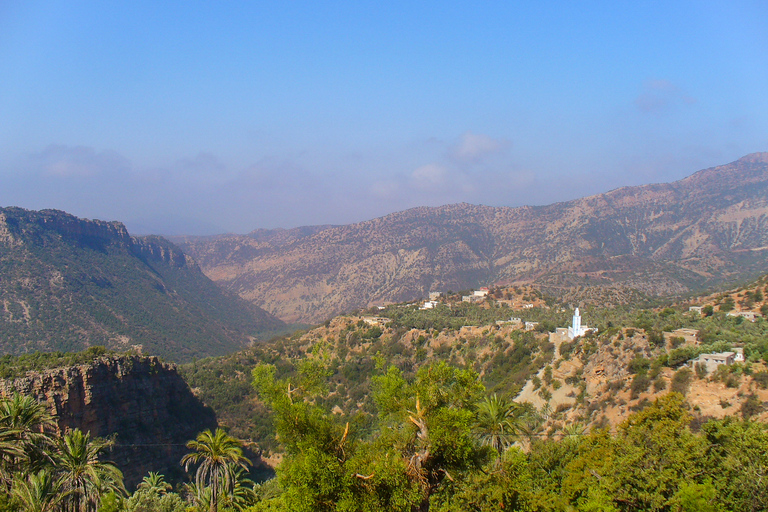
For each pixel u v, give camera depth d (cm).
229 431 11512
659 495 4244
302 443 3784
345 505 3547
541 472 5475
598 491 4491
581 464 5197
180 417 10912
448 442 3909
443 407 4103
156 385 10669
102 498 4750
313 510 3656
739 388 6506
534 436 7244
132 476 8838
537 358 10525
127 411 9506
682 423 4875
